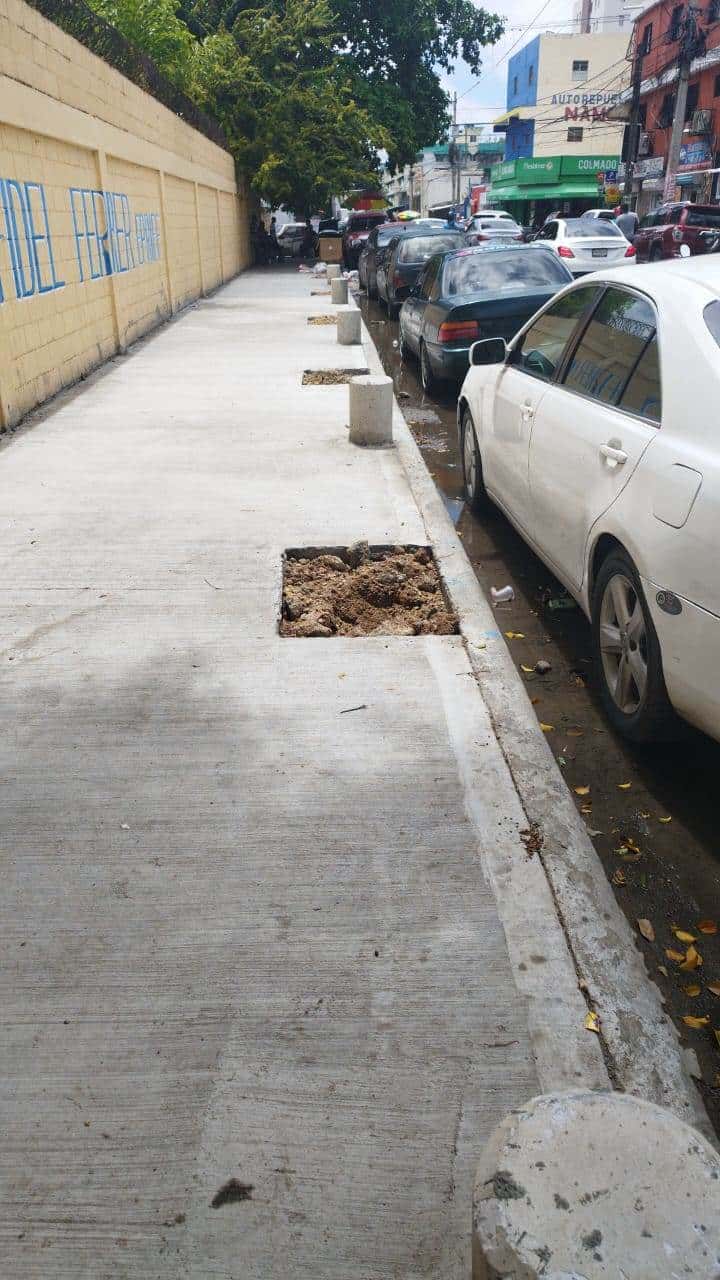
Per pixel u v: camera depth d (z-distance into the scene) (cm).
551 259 1084
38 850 298
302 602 485
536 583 566
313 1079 220
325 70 3142
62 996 244
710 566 296
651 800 354
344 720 372
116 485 681
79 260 1120
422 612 484
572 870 288
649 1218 133
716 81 3703
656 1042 232
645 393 373
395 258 1894
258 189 3161
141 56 1561
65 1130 209
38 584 505
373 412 781
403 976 249
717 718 309
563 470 434
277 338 1495
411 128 3772
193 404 976
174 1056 226
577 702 426
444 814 314
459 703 384
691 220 2580
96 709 382
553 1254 129
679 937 289
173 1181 198
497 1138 147
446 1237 186
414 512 613
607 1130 146
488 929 265
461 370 1008
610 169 5434
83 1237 188
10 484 687
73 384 1095
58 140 1029
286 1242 186
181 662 420
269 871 288
